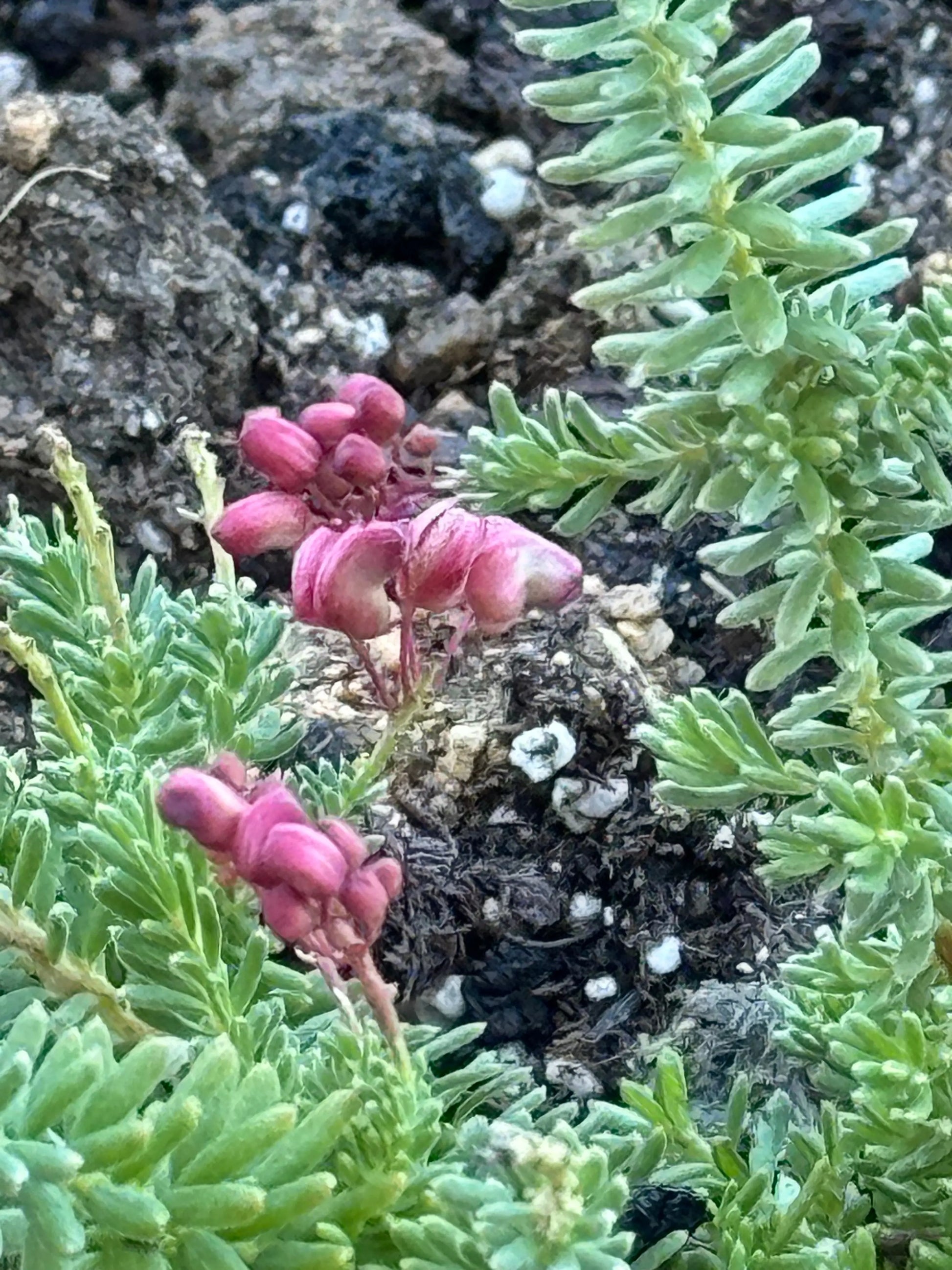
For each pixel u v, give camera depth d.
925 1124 0.11
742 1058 0.18
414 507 0.12
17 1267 0.09
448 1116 0.14
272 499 0.11
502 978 0.19
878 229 0.10
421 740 0.20
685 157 0.10
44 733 0.14
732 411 0.10
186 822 0.10
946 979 0.13
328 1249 0.09
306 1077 0.11
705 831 0.20
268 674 0.15
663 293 0.10
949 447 0.11
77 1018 0.12
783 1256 0.12
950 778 0.12
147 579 0.16
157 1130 0.09
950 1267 0.12
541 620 0.21
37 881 0.12
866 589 0.11
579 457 0.11
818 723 0.12
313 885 0.09
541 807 0.20
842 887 0.20
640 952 0.20
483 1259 0.09
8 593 0.15
